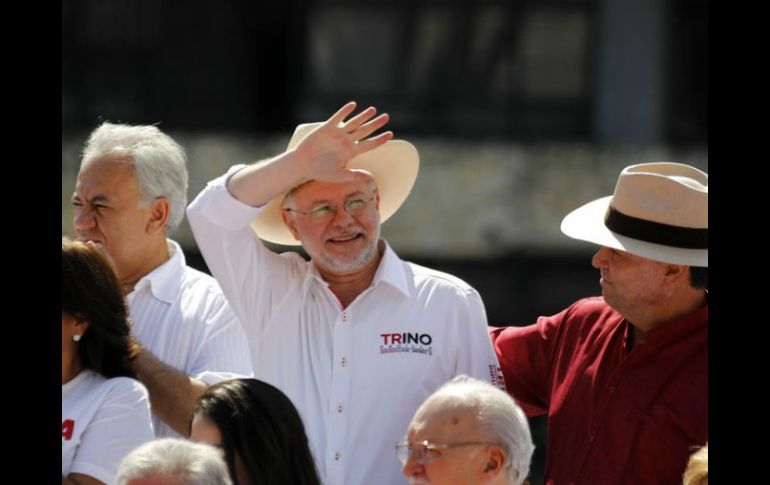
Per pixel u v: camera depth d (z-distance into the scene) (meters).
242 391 12.91
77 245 13.61
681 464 14.05
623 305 14.39
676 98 53.19
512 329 15.95
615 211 14.59
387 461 14.62
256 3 54.12
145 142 16.05
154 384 14.80
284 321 15.06
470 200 47.41
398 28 54.66
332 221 14.67
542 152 47.69
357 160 15.71
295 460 12.90
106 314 13.56
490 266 47.88
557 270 47.78
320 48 54.66
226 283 14.97
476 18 54.22
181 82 53.75
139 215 15.85
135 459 11.37
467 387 12.42
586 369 14.83
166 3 53.50
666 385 14.21
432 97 54.62
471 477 12.08
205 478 11.29
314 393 14.84
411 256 47.75
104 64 53.25
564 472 14.61
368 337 14.88
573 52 53.94
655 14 52.69
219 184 14.66
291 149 15.05
